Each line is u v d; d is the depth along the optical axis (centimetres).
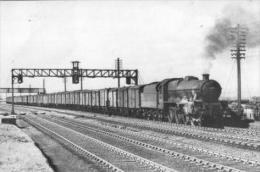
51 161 1501
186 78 3092
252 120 2858
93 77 5647
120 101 4519
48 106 9088
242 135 2123
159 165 1250
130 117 4284
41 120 4031
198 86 2812
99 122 3516
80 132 2606
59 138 2311
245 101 4534
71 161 1485
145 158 1457
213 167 1245
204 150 1588
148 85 3684
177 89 3106
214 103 2755
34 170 1255
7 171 1233
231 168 1164
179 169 1240
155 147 1706
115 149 1688
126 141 2016
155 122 3278
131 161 1416
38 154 1598
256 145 1705
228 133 2245
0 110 7150
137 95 3944
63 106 7694
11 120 3416
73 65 5588
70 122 3609
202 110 2736
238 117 2852
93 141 2059
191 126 2758
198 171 1202
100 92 5359
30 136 2472
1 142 1958
